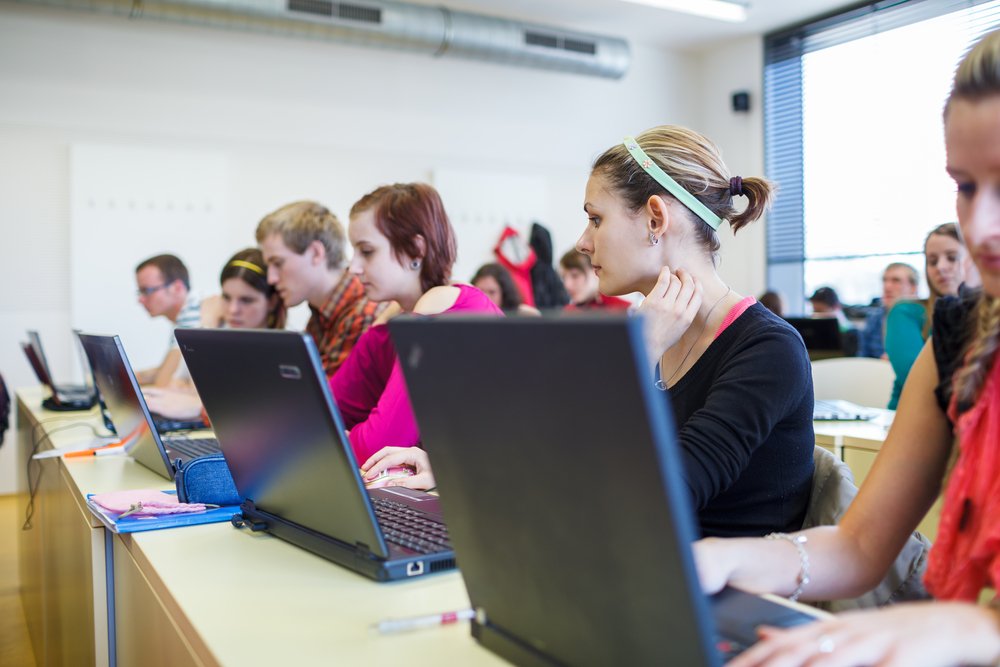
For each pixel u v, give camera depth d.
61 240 5.47
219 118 5.89
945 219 5.70
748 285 7.12
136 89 5.66
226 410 1.14
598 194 1.43
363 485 0.94
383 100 6.40
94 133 5.55
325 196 6.23
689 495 1.15
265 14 5.54
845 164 6.39
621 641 0.59
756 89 7.09
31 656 2.69
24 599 3.18
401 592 0.93
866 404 3.13
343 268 2.58
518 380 0.59
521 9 6.46
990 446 0.78
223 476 1.39
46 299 5.44
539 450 0.59
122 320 5.61
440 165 6.62
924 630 0.63
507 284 4.70
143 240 5.66
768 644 0.63
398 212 1.96
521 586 0.69
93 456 2.04
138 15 5.36
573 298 5.36
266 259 2.54
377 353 2.09
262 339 0.95
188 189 5.79
